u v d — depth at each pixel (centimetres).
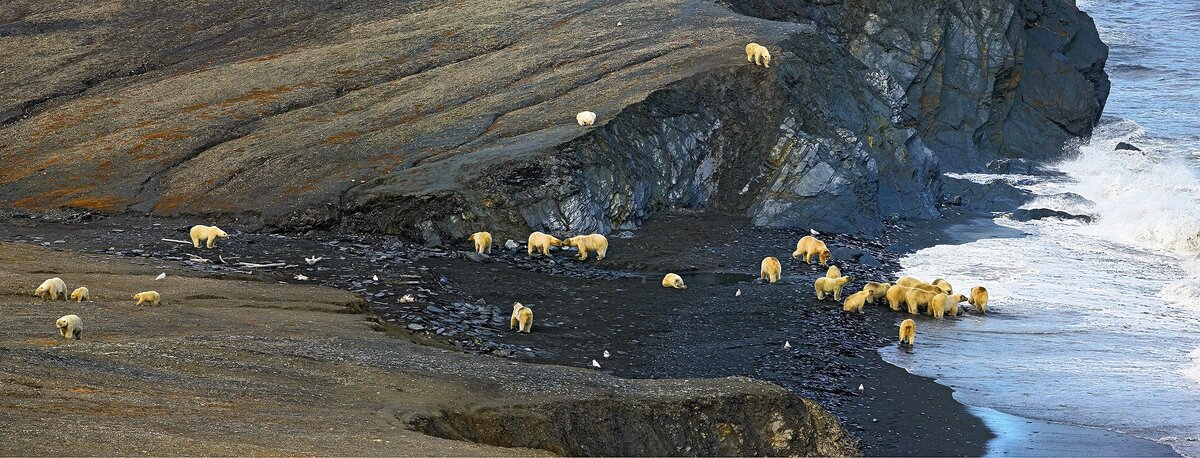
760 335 2466
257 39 5525
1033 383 2172
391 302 2453
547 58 4684
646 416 1570
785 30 4775
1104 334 2588
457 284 2783
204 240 3061
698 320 2578
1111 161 5516
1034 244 3778
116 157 3997
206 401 1322
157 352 1555
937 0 5456
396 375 1570
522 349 2200
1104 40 9325
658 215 3750
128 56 5344
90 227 3347
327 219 3366
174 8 6125
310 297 2253
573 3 5591
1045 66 5828
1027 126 5697
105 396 1287
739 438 1630
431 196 3338
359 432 1238
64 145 4181
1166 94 7369
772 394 1675
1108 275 3312
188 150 4016
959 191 4634
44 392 1266
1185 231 3753
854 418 1927
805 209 3766
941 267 3369
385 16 5709
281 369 1541
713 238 3516
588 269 3122
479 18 5466
